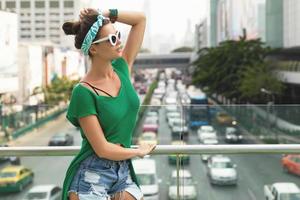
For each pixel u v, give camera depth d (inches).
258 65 1270.9
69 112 64.8
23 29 1895.9
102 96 63.8
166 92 1726.1
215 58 1354.6
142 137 281.4
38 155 85.7
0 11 1056.2
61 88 1352.1
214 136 325.1
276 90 1213.7
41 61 1370.6
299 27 1202.0
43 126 343.6
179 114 297.3
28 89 1246.9
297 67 1167.0
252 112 335.0
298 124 313.9
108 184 66.2
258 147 85.3
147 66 3161.9
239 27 1875.0
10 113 385.7
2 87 1063.0
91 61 65.9
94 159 66.0
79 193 65.4
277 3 1379.2
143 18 75.0
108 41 63.8
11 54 1115.9
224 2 2117.4
